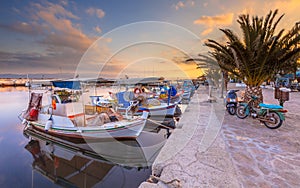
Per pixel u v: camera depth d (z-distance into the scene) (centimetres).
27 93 2284
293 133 388
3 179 419
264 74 600
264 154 272
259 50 544
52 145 635
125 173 423
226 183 187
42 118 702
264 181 194
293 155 268
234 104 610
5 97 1958
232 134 378
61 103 654
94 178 416
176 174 204
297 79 1914
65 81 701
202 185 183
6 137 723
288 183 190
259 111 486
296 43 514
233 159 253
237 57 610
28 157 540
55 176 427
